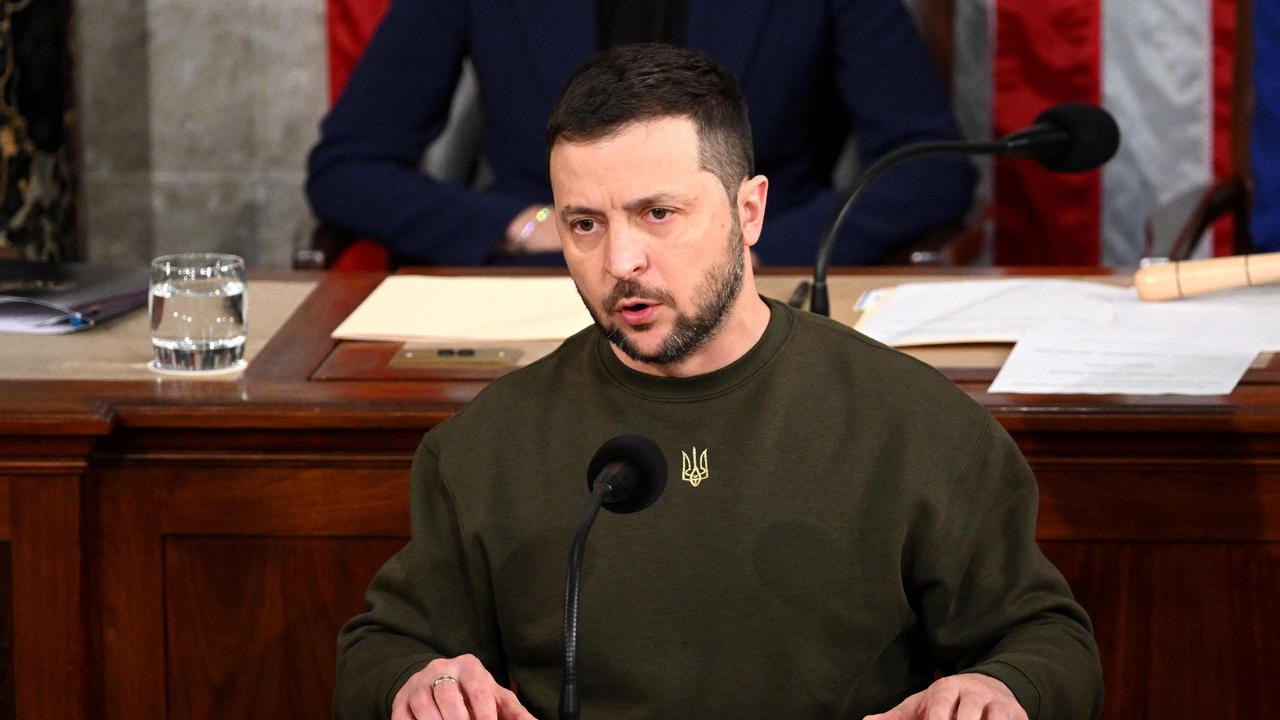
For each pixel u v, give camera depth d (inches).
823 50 482.3
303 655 267.1
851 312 311.6
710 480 200.2
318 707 268.2
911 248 444.1
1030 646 194.7
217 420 255.3
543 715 203.9
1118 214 547.8
